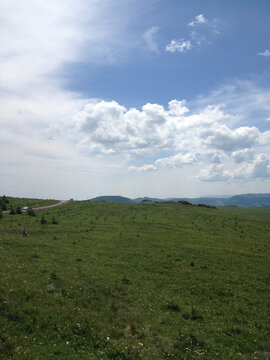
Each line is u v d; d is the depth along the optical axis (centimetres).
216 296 2161
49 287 1742
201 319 1703
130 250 3419
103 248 3441
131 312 1655
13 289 1483
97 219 6019
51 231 4347
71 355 1048
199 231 5259
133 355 1142
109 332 1313
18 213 6175
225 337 1482
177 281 2438
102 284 2098
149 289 2180
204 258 3244
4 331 1096
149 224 5666
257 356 1323
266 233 5522
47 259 2597
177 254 3334
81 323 1314
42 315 1291
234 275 2691
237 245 4131
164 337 1386
